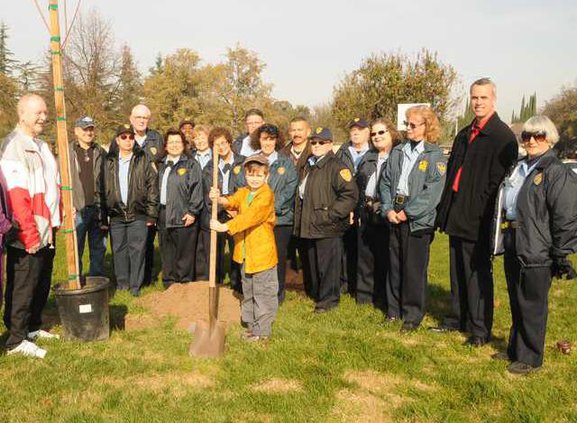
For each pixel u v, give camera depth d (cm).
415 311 565
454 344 521
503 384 430
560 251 428
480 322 519
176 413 376
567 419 379
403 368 458
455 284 552
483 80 494
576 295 720
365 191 649
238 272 703
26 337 507
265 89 4481
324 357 478
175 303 616
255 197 505
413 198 541
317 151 609
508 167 484
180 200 684
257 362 466
